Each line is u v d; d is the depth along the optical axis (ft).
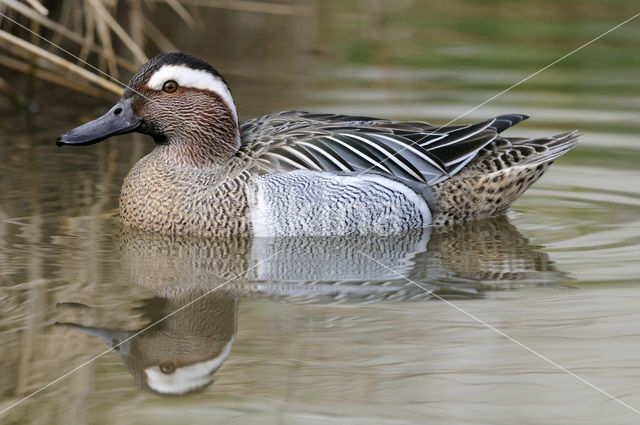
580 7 76.48
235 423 23.20
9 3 47.34
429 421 23.32
